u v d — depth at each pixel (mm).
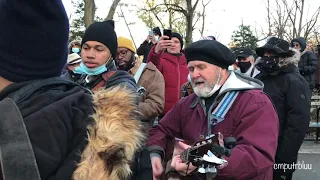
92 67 2709
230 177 1908
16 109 992
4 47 1046
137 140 1126
